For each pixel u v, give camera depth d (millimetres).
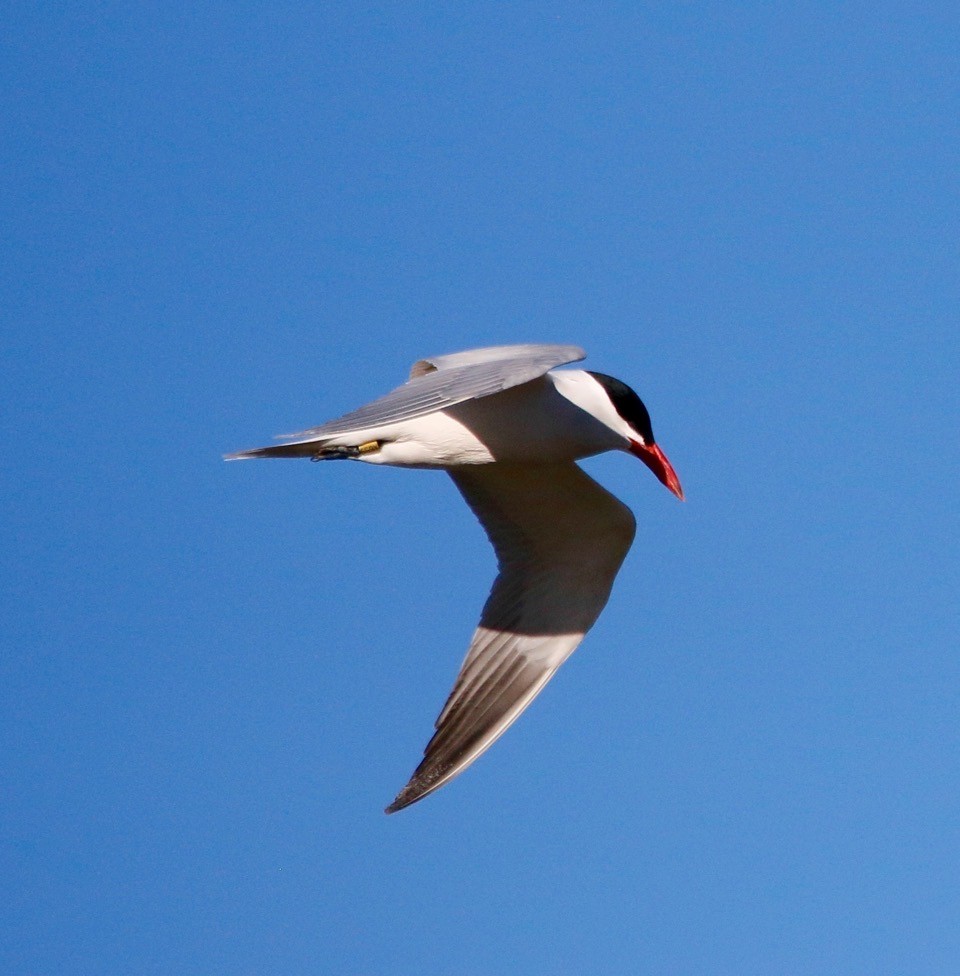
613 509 13828
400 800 13500
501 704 13883
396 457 12703
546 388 12938
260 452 12664
